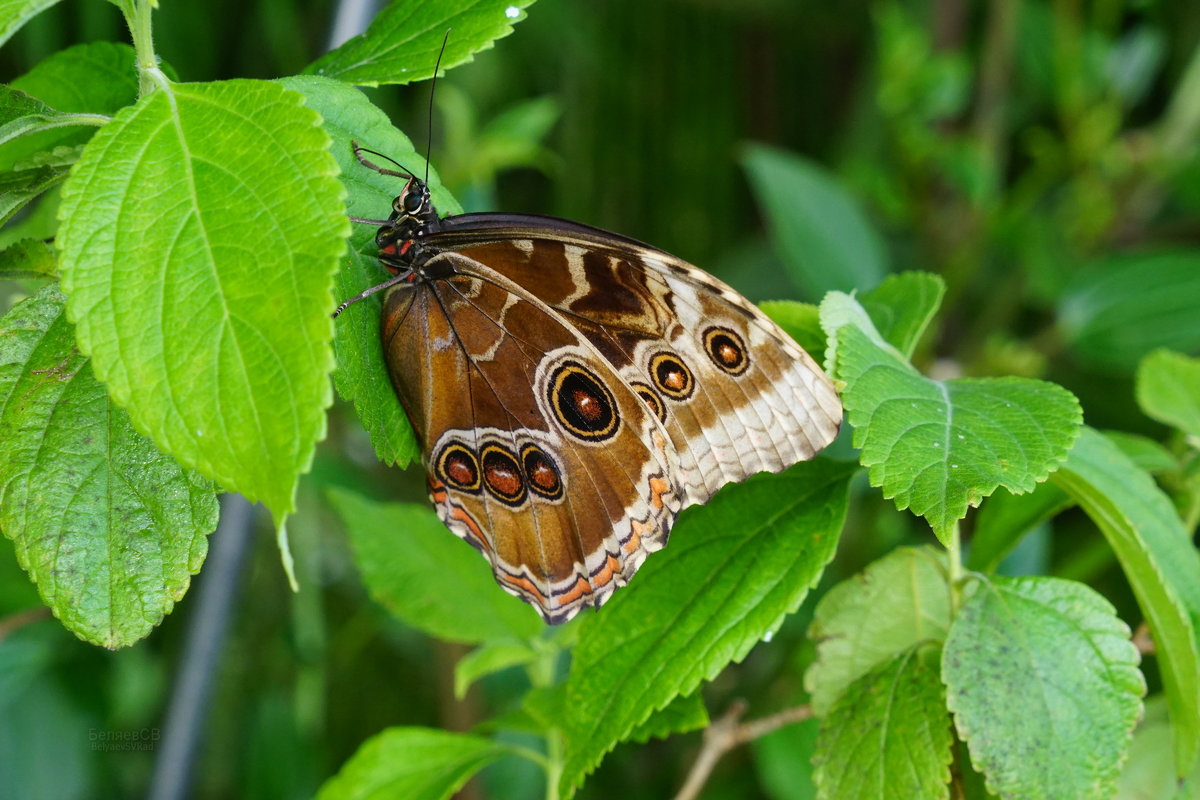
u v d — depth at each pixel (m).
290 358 0.53
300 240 0.53
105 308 0.53
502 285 0.59
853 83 1.26
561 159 1.10
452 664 0.78
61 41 0.74
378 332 0.58
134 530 0.56
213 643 0.69
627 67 1.14
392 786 0.63
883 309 0.61
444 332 0.60
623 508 0.59
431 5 0.58
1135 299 0.85
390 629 0.83
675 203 1.19
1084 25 1.03
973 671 0.58
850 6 1.20
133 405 0.53
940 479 0.56
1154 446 0.63
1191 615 0.59
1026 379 0.58
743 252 1.15
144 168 0.54
